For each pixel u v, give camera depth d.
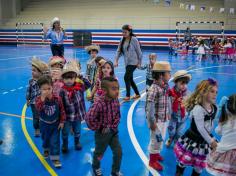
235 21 23.48
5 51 23.47
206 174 3.93
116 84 3.42
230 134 3.01
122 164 4.21
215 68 14.70
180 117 4.50
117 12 28.17
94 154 3.66
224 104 3.09
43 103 3.96
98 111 3.41
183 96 4.47
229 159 2.99
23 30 31.03
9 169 4.05
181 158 3.42
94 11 29.23
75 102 4.45
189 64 16.31
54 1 31.48
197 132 3.32
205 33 24.31
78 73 4.66
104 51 24.09
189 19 25.06
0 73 12.51
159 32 25.95
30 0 32.44
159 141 3.80
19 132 5.45
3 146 4.81
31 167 4.11
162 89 3.81
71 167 4.12
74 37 27.09
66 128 4.45
